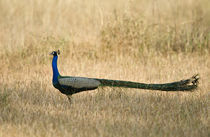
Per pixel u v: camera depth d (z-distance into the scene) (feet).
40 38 90.38
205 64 83.46
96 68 81.05
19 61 86.58
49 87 68.85
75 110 55.11
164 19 112.57
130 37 93.25
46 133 45.68
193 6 128.26
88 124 49.49
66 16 118.01
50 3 124.77
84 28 106.22
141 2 125.70
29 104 58.70
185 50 93.97
